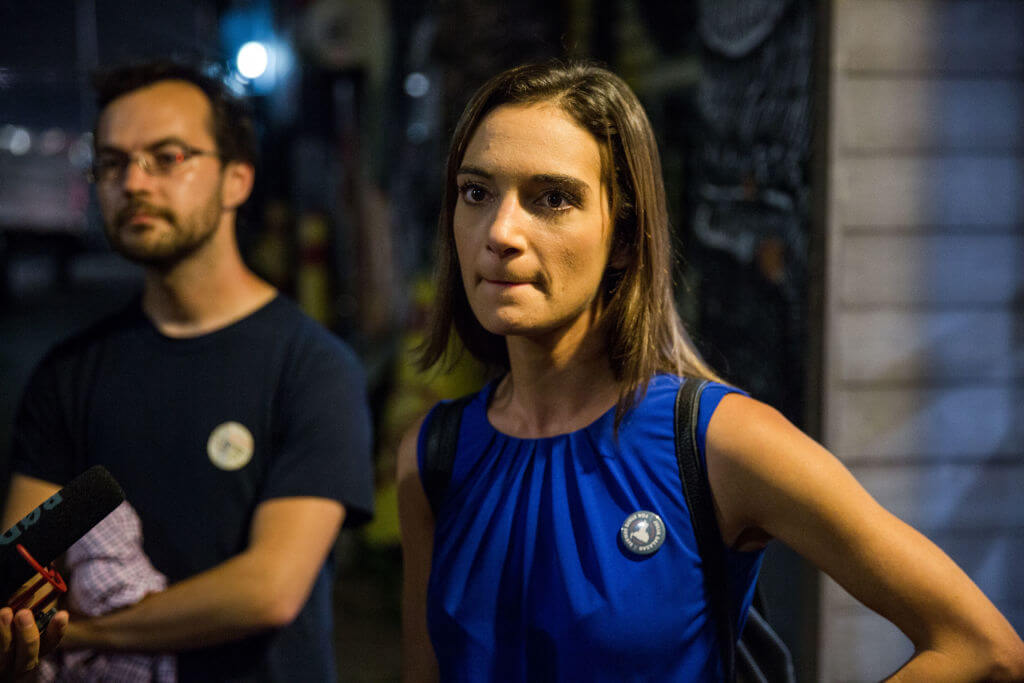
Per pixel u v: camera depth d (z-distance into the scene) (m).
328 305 6.43
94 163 1.76
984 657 1.03
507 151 1.12
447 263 1.33
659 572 1.11
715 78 2.91
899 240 2.17
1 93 8.95
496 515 1.22
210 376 1.72
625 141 1.16
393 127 7.31
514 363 1.27
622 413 1.17
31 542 1.09
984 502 2.22
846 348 2.18
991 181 2.18
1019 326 2.20
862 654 2.19
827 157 2.14
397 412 4.82
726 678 1.15
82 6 5.53
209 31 5.77
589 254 1.14
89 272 19.84
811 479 1.07
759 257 2.54
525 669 1.14
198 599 1.56
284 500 1.65
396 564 4.69
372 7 6.78
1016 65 2.16
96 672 1.58
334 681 1.78
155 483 1.68
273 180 6.32
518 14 4.73
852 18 2.12
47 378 1.77
